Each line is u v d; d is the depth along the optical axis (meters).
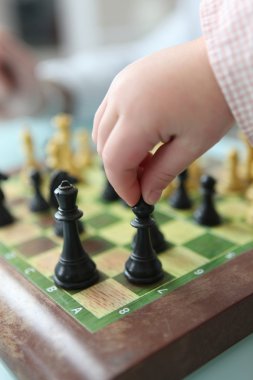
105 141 0.33
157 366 0.30
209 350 0.32
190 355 0.31
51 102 0.99
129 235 0.46
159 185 0.33
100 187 0.58
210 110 0.32
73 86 1.02
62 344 0.30
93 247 0.44
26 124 0.88
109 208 0.52
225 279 0.36
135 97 0.31
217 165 0.62
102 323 0.32
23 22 1.69
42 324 0.32
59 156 0.61
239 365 0.32
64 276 0.37
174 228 0.46
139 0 1.66
